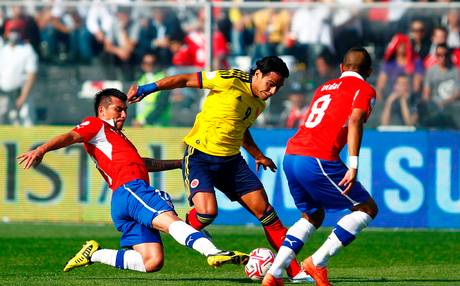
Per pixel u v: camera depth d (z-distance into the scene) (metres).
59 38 45.56
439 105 44.56
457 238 40.47
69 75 45.69
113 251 27.12
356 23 44.50
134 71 45.72
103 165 27.06
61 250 36.09
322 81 44.84
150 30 45.53
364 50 26.41
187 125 45.00
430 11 44.25
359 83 25.66
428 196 43.88
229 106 28.42
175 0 55.03
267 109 45.12
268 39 44.75
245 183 29.03
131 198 26.36
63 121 45.69
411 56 44.50
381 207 43.97
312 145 25.53
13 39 45.47
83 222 45.16
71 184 45.22
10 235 40.25
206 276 29.53
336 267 32.44
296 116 44.97
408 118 44.72
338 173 25.41
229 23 44.59
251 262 26.89
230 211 44.59
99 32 45.56
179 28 45.53
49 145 25.66
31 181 45.44
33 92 45.66
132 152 27.33
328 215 44.22
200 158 28.92
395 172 43.91
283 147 44.00
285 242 25.69
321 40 44.62
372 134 43.97
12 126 45.38
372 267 32.41
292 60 44.81
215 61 44.72
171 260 33.94
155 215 25.84
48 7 45.53
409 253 36.19
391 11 44.41
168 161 29.33
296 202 26.56
